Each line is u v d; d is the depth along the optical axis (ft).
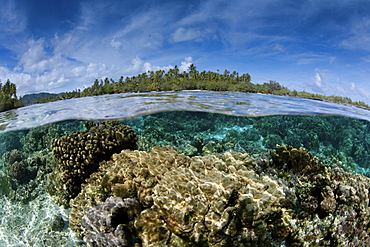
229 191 11.10
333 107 45.11
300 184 17.63
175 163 15.17
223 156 16.88
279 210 13.16
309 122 48.11
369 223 14.46
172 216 10.59
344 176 16.58
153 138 33.86
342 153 39.50
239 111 39.55
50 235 16.12
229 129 47.83
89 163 19.06
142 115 38.81
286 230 13.76
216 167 13.98
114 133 21.84
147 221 10.93
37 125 33.99
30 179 23.41
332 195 14.47
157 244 9.80
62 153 19.36
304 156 20.56
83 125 40.60
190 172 12.84
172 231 10.66
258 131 47.37
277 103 42.22
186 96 46.42
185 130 43.55
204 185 11.25
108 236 10.89
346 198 14.06
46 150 28.53
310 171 19.77
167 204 10.75
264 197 11.66
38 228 16.92
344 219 13.80
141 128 41.24
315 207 14.74
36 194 21.22
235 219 10.74
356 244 13.88
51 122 34.53
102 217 11.08
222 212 10.36
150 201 12.25
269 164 21.84
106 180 14.83
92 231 11.78
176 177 12.34
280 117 46.88
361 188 14.64
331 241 13.79
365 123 53.57
